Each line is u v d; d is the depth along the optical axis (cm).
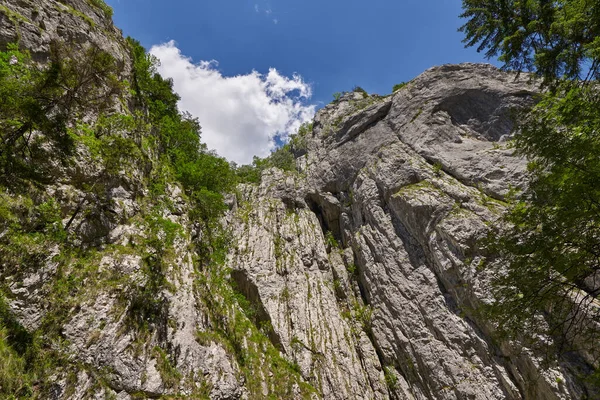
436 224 3158
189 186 2914
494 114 3944
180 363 1538
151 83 3428
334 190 4734
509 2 1598
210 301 2089
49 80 1235
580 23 1271
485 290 2572
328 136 5381
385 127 4588
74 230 1460
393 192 3762
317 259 4006
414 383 2789
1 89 1116
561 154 1040
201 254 2412
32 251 1252
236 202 4644
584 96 1188
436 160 3738
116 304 1404
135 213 1859
